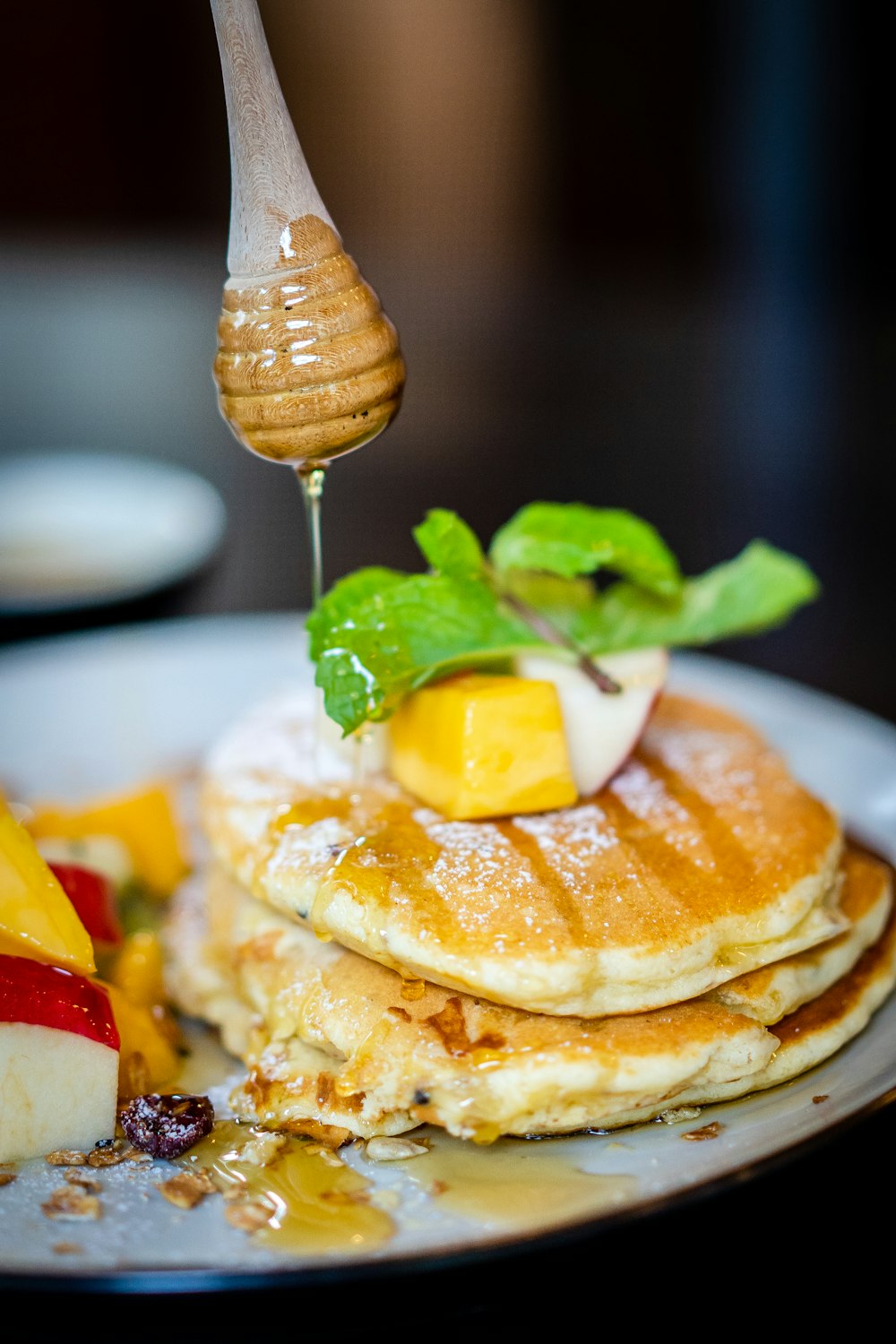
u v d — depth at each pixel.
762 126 1.16
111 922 0.34
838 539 0.63
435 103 1.21
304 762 0.34
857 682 0.49
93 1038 0.30
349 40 1.19
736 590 0.36
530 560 0.34
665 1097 0.29
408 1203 0.28
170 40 1.27
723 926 0.30
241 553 0.61
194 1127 0.30
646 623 0.36
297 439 0.29
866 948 0.33
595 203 1.22
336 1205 0.28
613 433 0.79
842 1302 0.28
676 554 0.61
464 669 0.33
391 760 0.33
